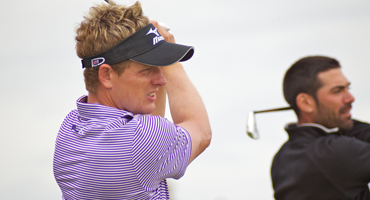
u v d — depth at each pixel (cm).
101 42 517
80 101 552
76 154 518
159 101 648
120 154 505
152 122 516
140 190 522
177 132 533
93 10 540
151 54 515
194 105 589
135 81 522
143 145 504
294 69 755
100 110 520
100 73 521
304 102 749
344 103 730
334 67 734
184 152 536
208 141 584
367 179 706
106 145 507
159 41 531
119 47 512
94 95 545
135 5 536
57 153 536
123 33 515
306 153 736
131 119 530
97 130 512
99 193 516
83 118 532
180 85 602
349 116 730
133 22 525
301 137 751
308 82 738
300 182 738
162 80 543
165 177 538
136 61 511
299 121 762
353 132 736
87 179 514
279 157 791
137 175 512
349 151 706
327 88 730
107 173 507
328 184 718
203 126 578
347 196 704
